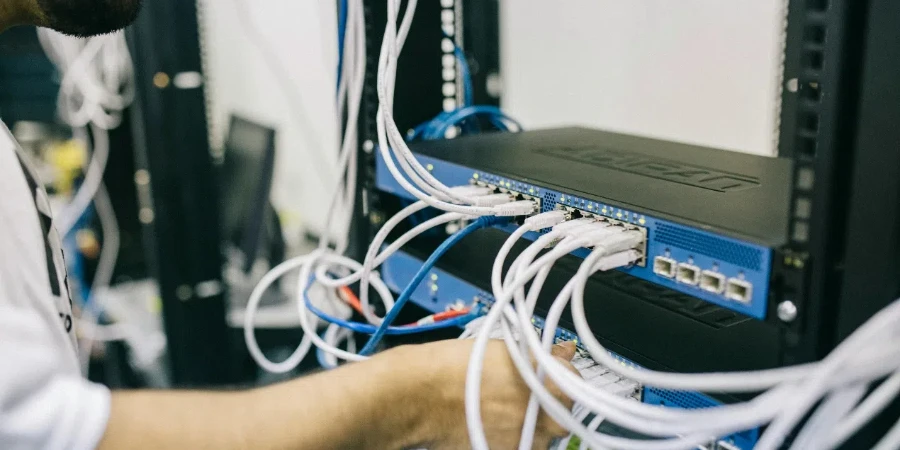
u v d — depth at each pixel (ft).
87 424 1.30
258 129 5.18
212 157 4.37
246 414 1.42
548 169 2.17
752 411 1.12
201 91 4.25
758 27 2.91
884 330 1.06
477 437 1.36
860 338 1.05
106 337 4.96
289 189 6.61
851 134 1.22
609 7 3.60
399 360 1.55
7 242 1.61
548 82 4.08
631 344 1.74
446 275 2.35
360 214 2.85
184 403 1.42
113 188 5.35
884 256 1.20
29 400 1.26
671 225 1.57
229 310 4.64
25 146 5.29
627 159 2.36
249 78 6.80
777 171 2.18
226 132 6.14
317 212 6.19
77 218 4.99
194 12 4.14
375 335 2.06
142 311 5.27
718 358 1.62
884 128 1.17
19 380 1.23
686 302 1.87
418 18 2.90
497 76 4.00
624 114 3.63
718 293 1.47
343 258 2.66
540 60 4.11
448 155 2.41
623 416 1.24
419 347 1.60
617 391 1.66
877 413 1.24
